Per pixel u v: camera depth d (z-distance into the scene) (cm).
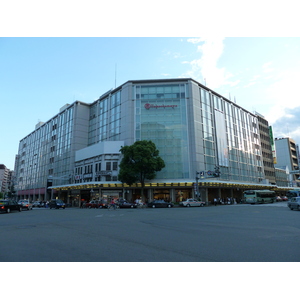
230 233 1014
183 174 4497
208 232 1048
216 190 5006
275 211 2391
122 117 4934
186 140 4647
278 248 712
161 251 689
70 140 5862
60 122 6512
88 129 5966
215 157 5000
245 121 6406
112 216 2002
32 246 758
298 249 698
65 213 2483
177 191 4581
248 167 6000
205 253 662
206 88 5253
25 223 1459
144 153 4075
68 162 5788
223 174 5069
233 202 5078
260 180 6325
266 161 7006
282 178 7806
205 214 2134
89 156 5138
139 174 4297
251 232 1034
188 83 4888
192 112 4741
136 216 1980
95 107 5862
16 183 8262
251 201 4506
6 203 2734
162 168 4528
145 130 4716
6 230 1133
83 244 789
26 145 8531
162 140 4662
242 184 5150
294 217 1711
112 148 4778
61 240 861
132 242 823
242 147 5972
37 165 7362
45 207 5072
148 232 1054
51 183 6300
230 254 648
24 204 3603
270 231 1055
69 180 5562
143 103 4844
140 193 4691
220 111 5453
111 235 972
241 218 1703
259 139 6862
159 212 2497
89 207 4309
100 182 4553
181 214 2167
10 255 641
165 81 4922
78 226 1284
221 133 5297
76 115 5847
